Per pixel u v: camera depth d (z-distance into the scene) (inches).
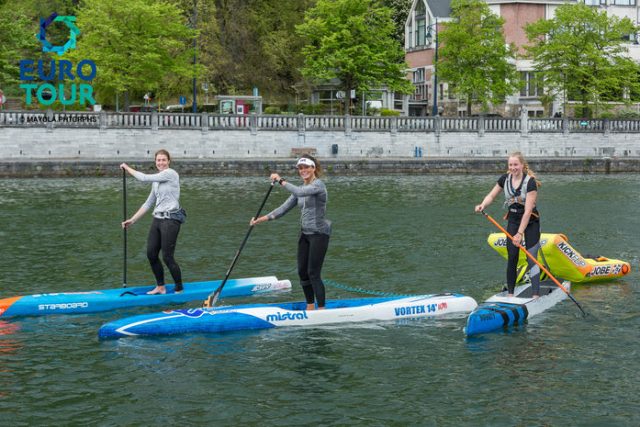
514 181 460.1
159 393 341.7
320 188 426.3
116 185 1418.6
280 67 2511.1
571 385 351.9
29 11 2352.4
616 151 2127.2
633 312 475.5
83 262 645.3
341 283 562.3
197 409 325.1
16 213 983.6
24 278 577.9
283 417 317.7
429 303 469.7
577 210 1049.5
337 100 2518.5
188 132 1839.3
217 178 1628.9
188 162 1694.1
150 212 1003.3
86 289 545.0
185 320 429.4
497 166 1851.6
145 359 385.4
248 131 1879.9
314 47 2133.4
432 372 368.5
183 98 2198.6
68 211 1010.1
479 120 2030.0
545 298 482.0
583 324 449.1
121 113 1790.1
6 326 446.6
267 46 2476.6
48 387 348.5
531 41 2193.7
